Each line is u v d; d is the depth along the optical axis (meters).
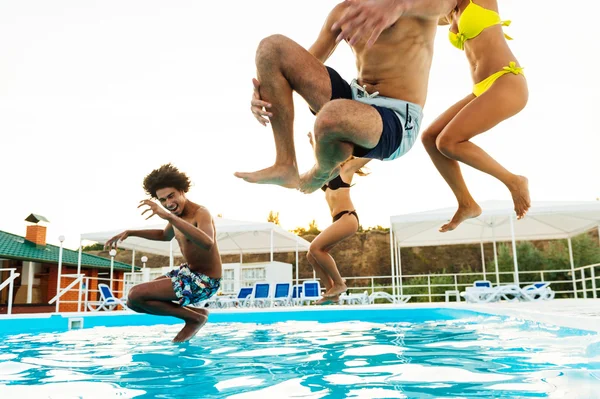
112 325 7.12
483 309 6.24
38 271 16.69
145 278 14.98
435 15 2.00
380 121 1.92
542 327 4.24
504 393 1.71
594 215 11.32
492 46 2.49
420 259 18.66
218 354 3.25
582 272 11.62
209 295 4.18
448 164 2.67
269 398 1.78
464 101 2.62
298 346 3.64
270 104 1.99
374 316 7.33
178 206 4.10
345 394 1.80
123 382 2.25
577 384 1.82
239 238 14.20
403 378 2.12
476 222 12.21
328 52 2.24
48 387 2.15
